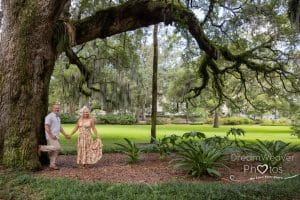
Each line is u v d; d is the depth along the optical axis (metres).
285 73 17.80
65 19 11.17
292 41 16.78
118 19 12.28
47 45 10.20
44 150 10.03
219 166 10.38
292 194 7.63
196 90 19.66
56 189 7.72
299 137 19.70
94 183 8.16
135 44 18.78
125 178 8.99
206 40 14.23
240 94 28.95
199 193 7.41
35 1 9.86
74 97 29.61
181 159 9.70
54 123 10.15
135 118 50.62
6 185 8.42
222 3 15.67
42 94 10.38
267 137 27.05
